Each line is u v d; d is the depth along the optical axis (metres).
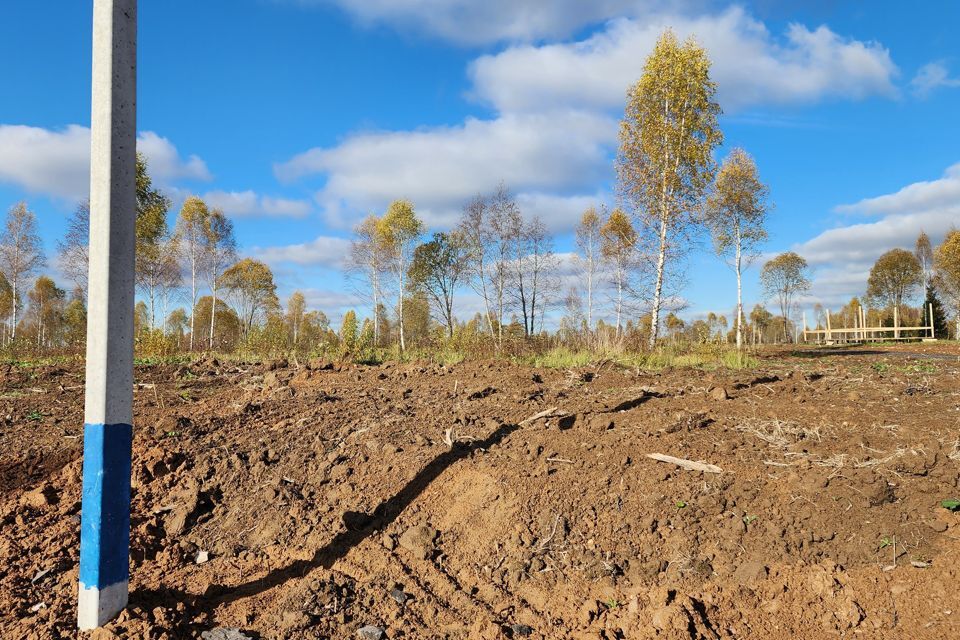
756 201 24.52
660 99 19.00
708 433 4.93
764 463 4.29
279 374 10.18
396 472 4.86
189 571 3.97
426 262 31.55
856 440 4.48
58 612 3.33
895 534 3.49
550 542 3.89
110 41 2.90
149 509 4.72
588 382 8.51
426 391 7.82
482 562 3.85
